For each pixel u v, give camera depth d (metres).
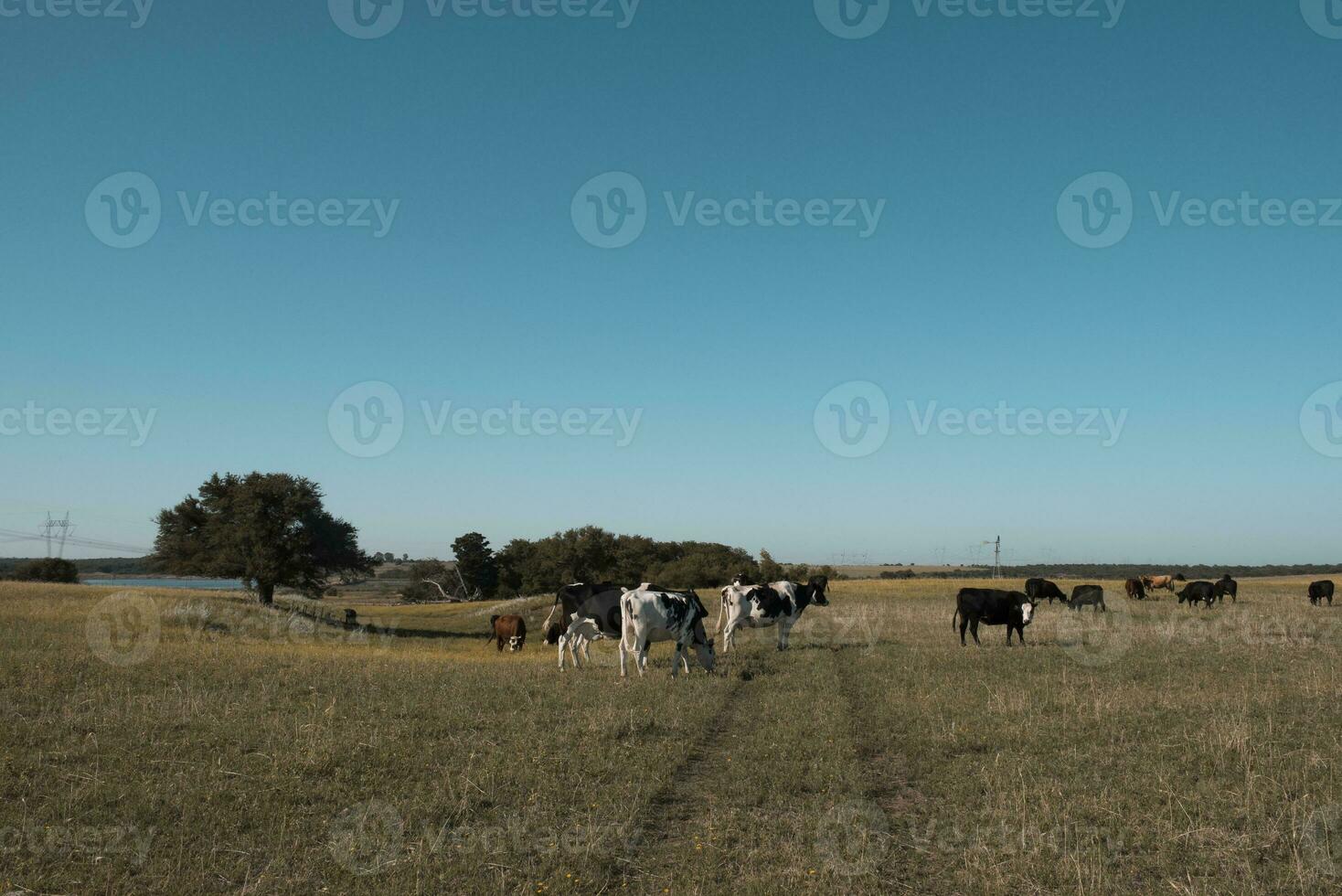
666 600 18.25
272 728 11.38
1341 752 10.77
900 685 16.14
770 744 11.58
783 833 8.41
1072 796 9.27
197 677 15.23
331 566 64.75
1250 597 49.62
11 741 10.31
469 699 14.21
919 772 10.53
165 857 7.27
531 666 20.48
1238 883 7.04
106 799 8.53
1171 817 8.59
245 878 6.95
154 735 10.85
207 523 63.12
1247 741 11.10
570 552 102.31
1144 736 11.74
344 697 14.07
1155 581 56.22
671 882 7.21
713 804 9.26
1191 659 19.36
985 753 11.20
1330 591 41.97
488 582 104.75
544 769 10.09
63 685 13.97
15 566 85.94
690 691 15.42
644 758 10.74
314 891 6.79
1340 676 16.80
